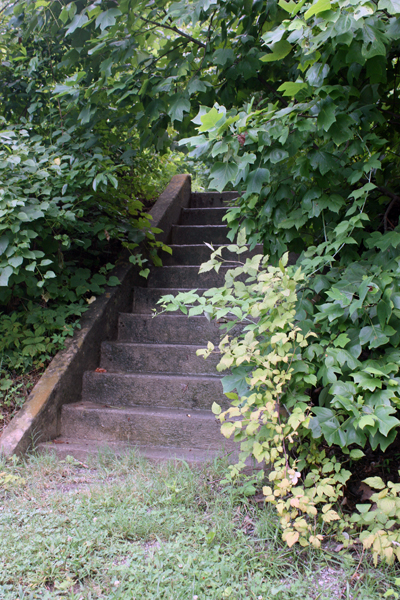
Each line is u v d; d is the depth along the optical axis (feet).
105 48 10.30
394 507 6.00
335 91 6.84
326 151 7.53
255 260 7.98
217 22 10.19
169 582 5.81
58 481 8.55
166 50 10.80
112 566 6.11
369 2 5.75
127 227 15.11
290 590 5.74
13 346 11.87
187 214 20.86
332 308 7.11
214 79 11.40
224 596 5.59
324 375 6.99
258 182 7.76
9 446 9.39
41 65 13.50
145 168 18.65
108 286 14.01
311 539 6.24
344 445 6.54
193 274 15.85
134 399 11.25
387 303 6.67
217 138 6.91
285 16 9.91
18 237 10.57
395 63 9.47
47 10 11.14
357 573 6.15
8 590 5.69
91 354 12.20
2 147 11.66
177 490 7.77
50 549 6.30
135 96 10.75
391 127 10.10
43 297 12.03
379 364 7.06
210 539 6.52
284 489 6.49
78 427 10.61
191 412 10.44
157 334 13.21
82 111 11.21
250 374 8.09
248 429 6.90
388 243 7.25
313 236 9.45
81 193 13.24
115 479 8.45
